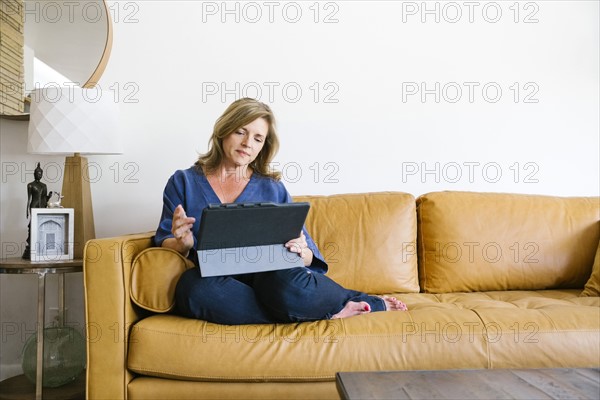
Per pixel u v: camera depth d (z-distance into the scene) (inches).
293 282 52.2
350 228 74.4
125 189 86.5
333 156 88.7
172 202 63.1
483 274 74.5
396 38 89.5
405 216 76.0
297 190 88.3
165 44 87.4
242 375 49.0
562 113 89.8
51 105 72.2
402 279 73.8
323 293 53.2
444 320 51.4
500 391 31.2
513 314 52.7
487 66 89.9
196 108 87.5
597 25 89.6
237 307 52.4
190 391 50.0
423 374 35.0
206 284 52.4
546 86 90.0
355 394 31.0
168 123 87.1
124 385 51.0
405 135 89.1
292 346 49.4
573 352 49.8
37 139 72.6
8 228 84.0
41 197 75.1
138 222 86.4
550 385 32.4
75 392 71.4
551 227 76.0
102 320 51.5
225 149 63.6
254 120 62.0
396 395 30.7
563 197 80.5
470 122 89.5
